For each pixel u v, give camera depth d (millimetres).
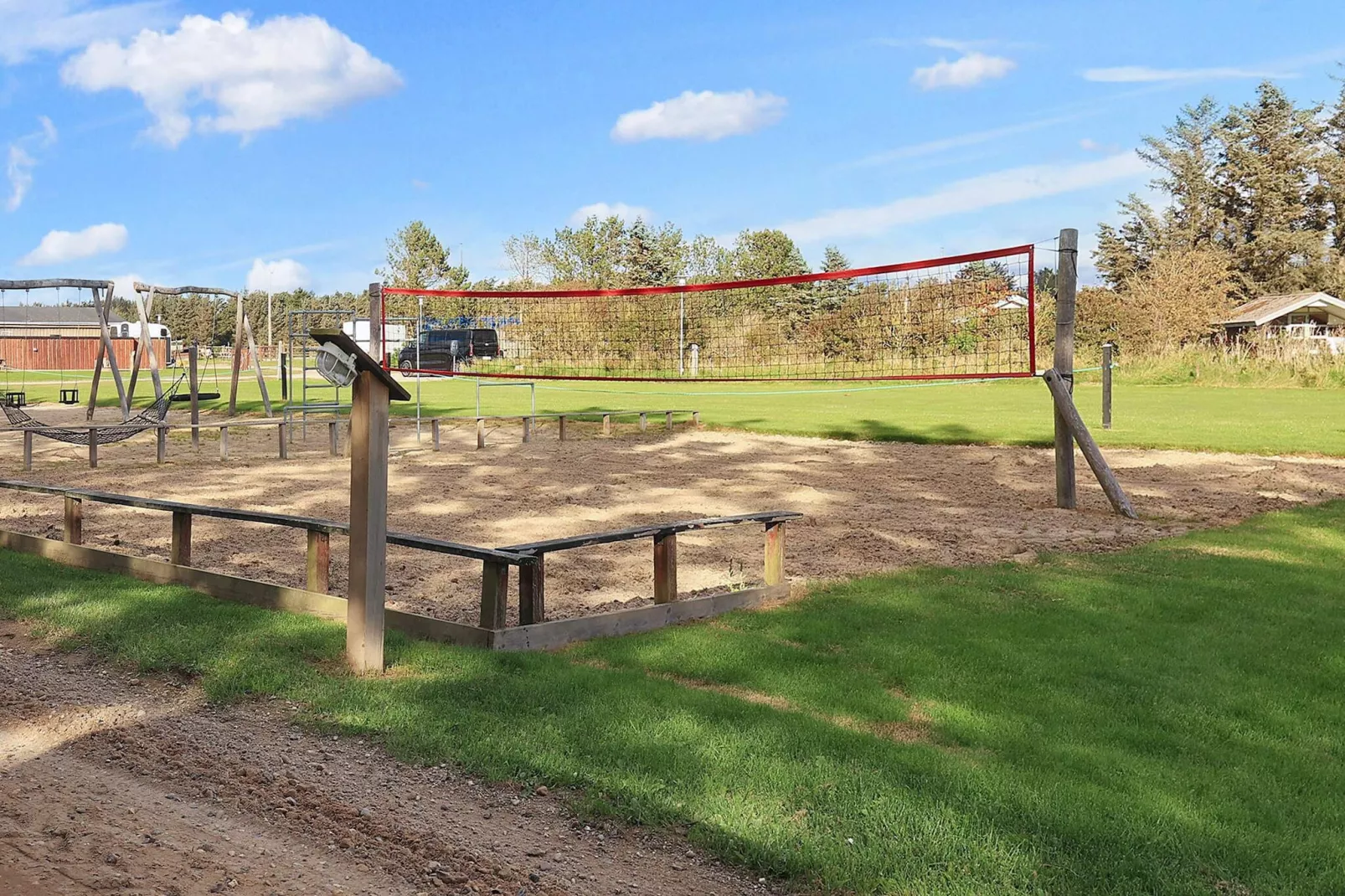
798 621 6105
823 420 21156
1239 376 31703
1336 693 4816
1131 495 11680
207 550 8312
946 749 4109
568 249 64125
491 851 3295
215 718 4430
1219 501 11195
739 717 4355
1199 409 22562
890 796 3578
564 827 3459
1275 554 8188
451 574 7504
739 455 16125
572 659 5316
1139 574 7410
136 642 5348
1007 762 3955
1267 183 60000
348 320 24594
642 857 3271
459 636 5461
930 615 6184
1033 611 6289
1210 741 4230
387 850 3297
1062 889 3014
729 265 63250
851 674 5039
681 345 26359
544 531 9453
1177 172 63188
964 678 4973
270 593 6199
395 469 14469
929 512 10633
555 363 28609
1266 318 43812
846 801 3535
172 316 84500
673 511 10695
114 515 10234
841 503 11227
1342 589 6883
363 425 4879
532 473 13961
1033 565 7762
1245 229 62219
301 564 7773
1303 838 3355
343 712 4418
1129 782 3744
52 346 51312
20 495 11633
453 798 3672
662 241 63844
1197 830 3369
